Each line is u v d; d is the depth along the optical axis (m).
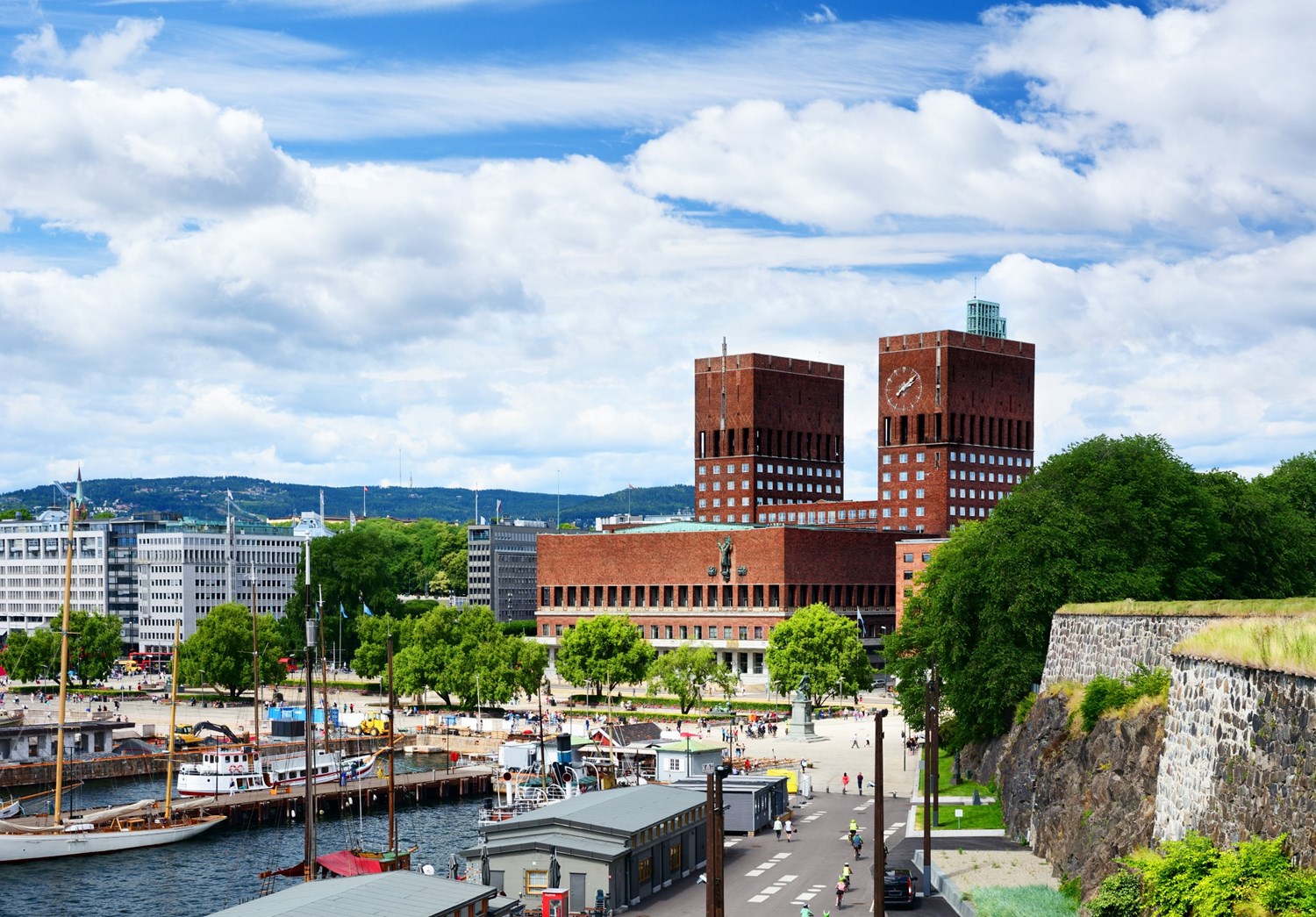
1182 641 85.38
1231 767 72.38
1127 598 138.12
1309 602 79.81
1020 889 96.75
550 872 109.50
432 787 194.25
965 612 149.25
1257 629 72.94
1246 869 64.38
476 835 165.38
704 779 155.50
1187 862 68.81
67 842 155.38
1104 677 105.12
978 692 142.62
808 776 174.25
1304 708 66.06
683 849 122.12
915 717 181.62
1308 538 177.75
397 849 145.00
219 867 149.75
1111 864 88.19
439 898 88.44
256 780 192.75
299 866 137.38
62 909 132.12
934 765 133.12
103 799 197.38
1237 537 162.00
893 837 132.75
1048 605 139.12
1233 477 168.75
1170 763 82.88
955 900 99.50
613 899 108.81
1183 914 66.94
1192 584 147.38
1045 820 110.31
